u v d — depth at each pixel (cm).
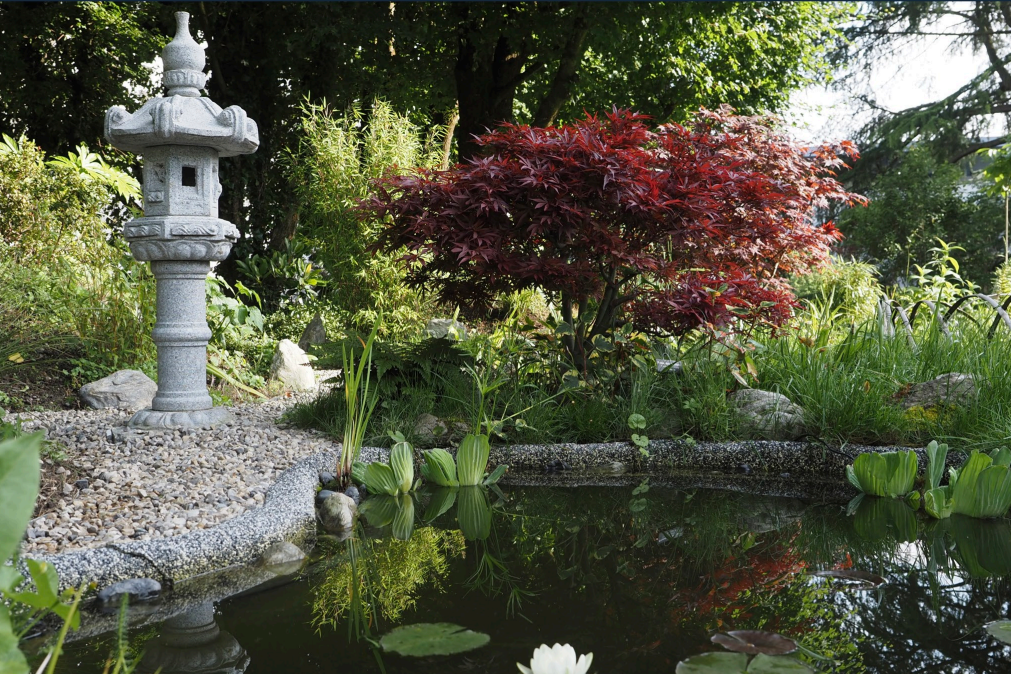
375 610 200
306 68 905
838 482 362
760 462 376
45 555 211
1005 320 418
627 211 376
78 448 351
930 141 1886
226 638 180
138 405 497
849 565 243
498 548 262
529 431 400
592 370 430
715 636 176
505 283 420
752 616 196
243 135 410
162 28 1132
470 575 232
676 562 246
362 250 764
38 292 530
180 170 411
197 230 406
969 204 1666
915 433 374
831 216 1803
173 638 181
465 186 388
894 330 491
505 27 911
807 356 438
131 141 402
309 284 842
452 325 642
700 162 391
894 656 169
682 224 374
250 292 735
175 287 415
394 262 754
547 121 946
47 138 1035
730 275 420
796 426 391
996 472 298
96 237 636
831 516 306
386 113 834
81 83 1036
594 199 389
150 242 404
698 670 159
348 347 427
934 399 382
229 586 219
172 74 411
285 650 173
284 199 904
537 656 134
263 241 892
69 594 198
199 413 417
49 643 176
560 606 204
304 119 825
